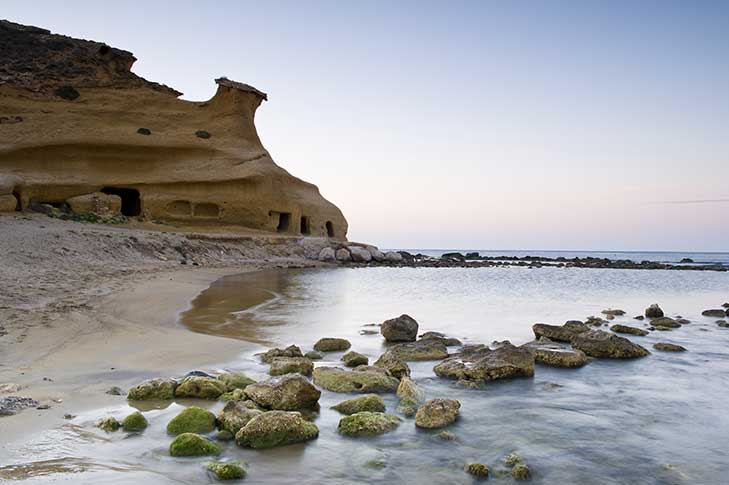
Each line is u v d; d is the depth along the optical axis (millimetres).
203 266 37219
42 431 6863
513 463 6785
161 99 69125
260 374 10609
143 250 34656
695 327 19047
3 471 5566
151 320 15680
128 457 6336
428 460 6832
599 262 81438
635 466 6855
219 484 5824
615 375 11719
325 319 18969
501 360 11602
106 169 56469
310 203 72688
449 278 44344
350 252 62406
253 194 61625
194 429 7328
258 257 50156
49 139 55094
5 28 71125
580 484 6289
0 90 62406
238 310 19594
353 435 7570
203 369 10719
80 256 26703
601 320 19453
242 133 69312
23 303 15367
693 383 11086
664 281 44719
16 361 10133
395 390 9914
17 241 25109
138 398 8594
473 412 8906
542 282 41688
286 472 6266
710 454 7305
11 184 41281
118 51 74250
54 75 67250
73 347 11539
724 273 57750
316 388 9102
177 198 56375
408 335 15320
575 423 8484
